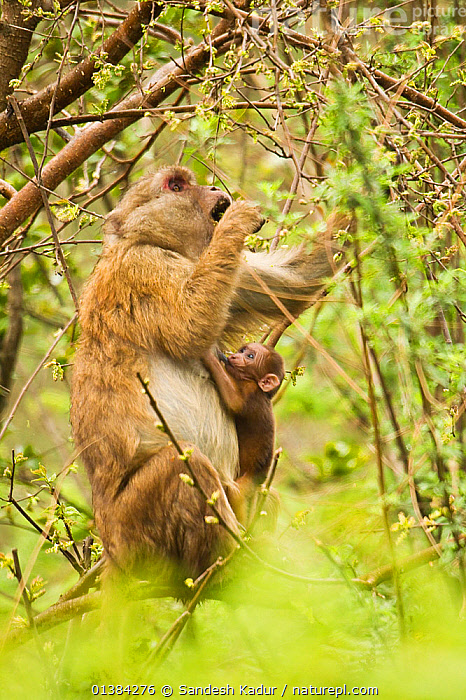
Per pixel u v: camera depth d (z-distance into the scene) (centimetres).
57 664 942
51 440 1688
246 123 1066
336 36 953
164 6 1147
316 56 965
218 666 898
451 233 1085
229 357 1098
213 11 1134
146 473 980
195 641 954
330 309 1151
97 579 1088
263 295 1155
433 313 849
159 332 1034
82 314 1082
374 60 1059
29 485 1324
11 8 1238
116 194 1700
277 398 1170
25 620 974
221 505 966
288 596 940
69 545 1073
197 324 1019
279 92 989
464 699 720
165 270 1055
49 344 1852
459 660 748
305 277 1153
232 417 1074
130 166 1288
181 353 1034
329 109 821
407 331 819
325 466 1409
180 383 1048
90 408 1029
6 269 1461
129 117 1155
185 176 1138
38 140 1577
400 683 745
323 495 1130
